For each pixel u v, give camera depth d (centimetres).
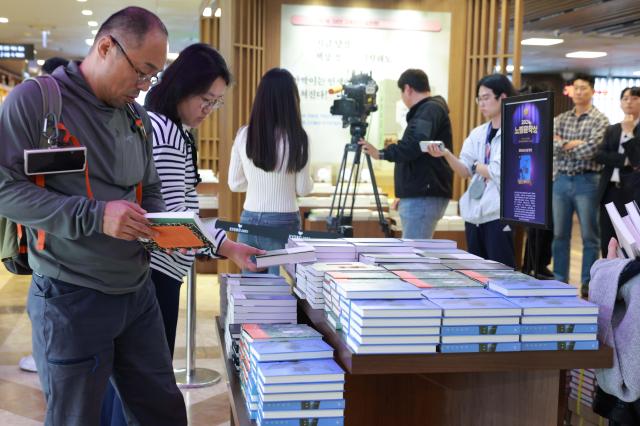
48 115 180
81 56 1748
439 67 635
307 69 629
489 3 611
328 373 193
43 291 189
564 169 625
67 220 174
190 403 360
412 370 194
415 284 222
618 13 933
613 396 226
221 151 625
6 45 1256
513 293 211
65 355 189
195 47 252
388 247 284
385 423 261
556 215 633
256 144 360
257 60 624
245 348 229
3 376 398
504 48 601
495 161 379
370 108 463
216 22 712
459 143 636
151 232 179
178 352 448
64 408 192
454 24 631
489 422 239
